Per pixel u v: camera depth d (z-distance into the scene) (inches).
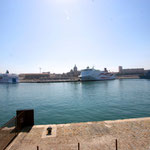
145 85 2485.2
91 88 2030.0
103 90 1718.8
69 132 226.1
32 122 260.2
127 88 1943.9
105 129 235.9
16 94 1534.2
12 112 688.4
